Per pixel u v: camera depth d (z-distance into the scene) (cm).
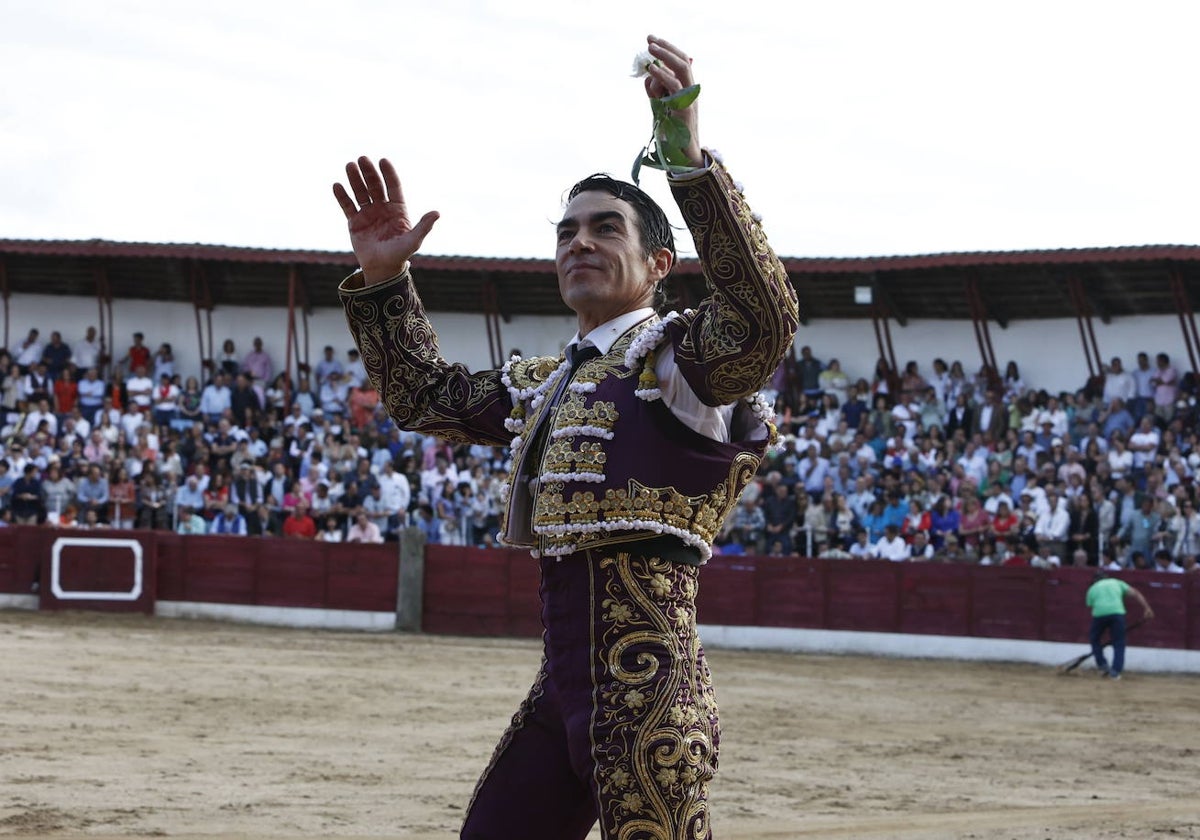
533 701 265
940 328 2380
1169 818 702
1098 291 2267
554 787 262
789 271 2333
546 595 258
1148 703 1459
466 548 1992
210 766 810
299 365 2355
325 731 995
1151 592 1817
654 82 236
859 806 733
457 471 2111
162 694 1181
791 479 2058
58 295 2464
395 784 765
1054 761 979
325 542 1991
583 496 249
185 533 1995
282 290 2456
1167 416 2106
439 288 2469
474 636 1967
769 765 895
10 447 2034
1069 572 1869
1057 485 1953
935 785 830
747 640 1969
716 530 258
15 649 1488
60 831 599
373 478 2059
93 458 2062
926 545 1952
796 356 2391
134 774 768
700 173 233
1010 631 1884
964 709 1334
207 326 2477
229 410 2162
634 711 241
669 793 238
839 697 1398
